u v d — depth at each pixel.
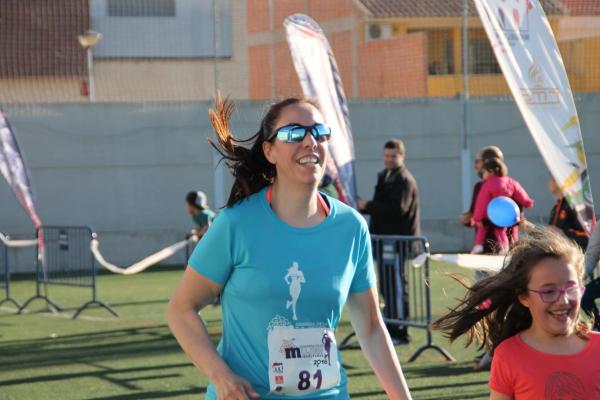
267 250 3.87
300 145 3.90
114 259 21.61
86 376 9.77
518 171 23.19
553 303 3.92
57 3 26.28
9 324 13.57
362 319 4.19
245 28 24.86
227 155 4.07
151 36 25.14
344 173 11.77
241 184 4.02
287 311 3.87
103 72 25.42
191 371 9.94
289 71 25.17
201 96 25.02
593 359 3.93
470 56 26.50
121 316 14.14
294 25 11.82
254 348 3.88
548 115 9.56
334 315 3.95
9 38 26.12
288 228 3.90
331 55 12.02
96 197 21.58
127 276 19.80
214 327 12.98
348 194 11.75
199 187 22.02
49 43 26.16
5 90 25.98
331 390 3.95
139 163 21.77
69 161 21.42
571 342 3.99
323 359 3.90
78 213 21.48
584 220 9.56
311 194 3.96
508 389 4.01
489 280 4.13
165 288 17.61
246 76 24.95
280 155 3.93
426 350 10.81
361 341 4.23
